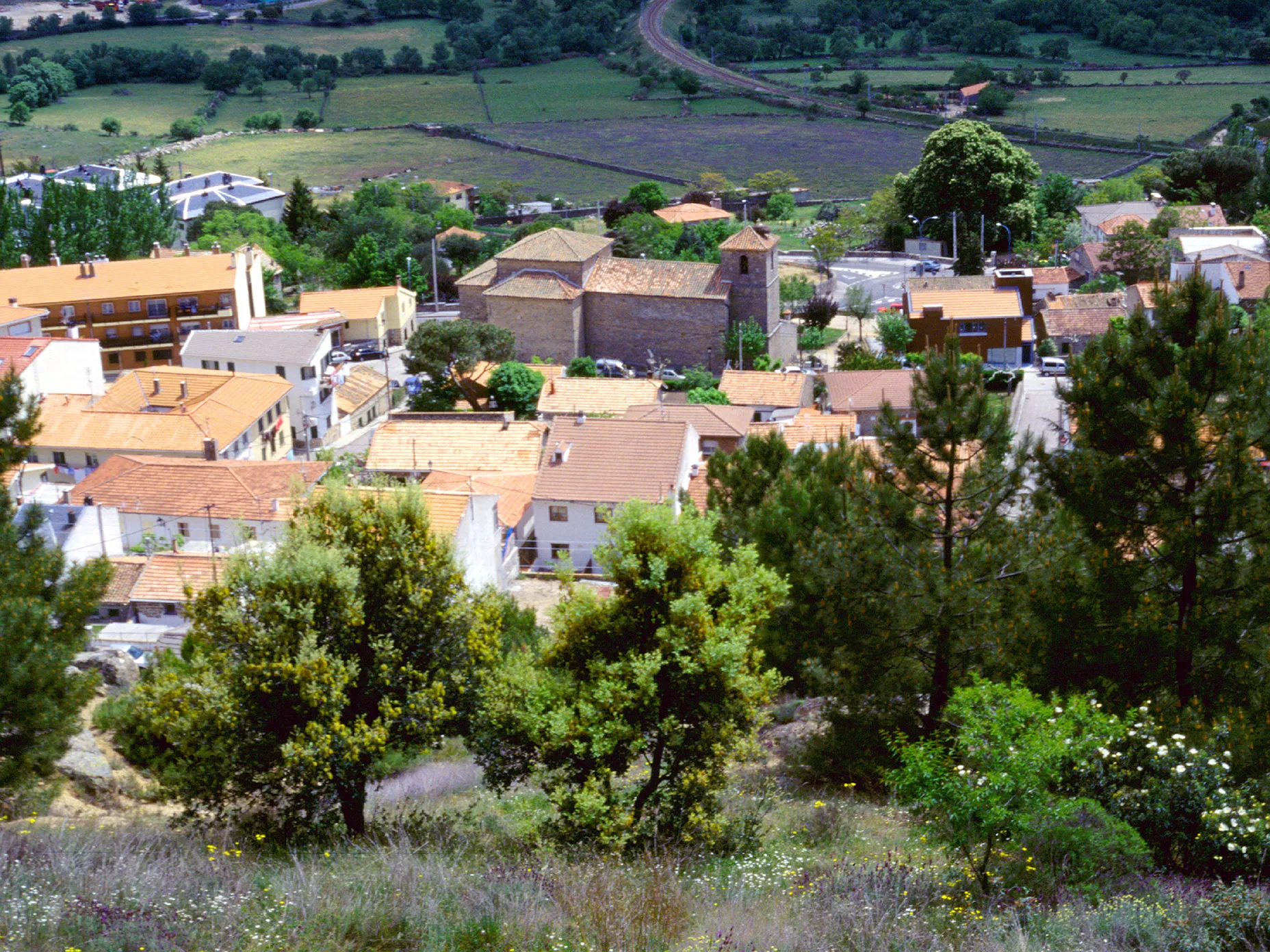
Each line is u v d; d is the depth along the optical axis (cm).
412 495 3325
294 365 11638
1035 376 11294
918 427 3622
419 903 2212
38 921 1939
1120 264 16712
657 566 3014
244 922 2072
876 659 3600
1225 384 3084
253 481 7931
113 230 17012
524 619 5494
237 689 3077
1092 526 3228
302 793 3180
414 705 3123
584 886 2334
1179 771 2644
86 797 3734
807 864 2677
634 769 3784
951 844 2575
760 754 3456
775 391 11950
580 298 14488
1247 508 3030
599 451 8500
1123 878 2464
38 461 9781
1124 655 3119
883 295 17838
